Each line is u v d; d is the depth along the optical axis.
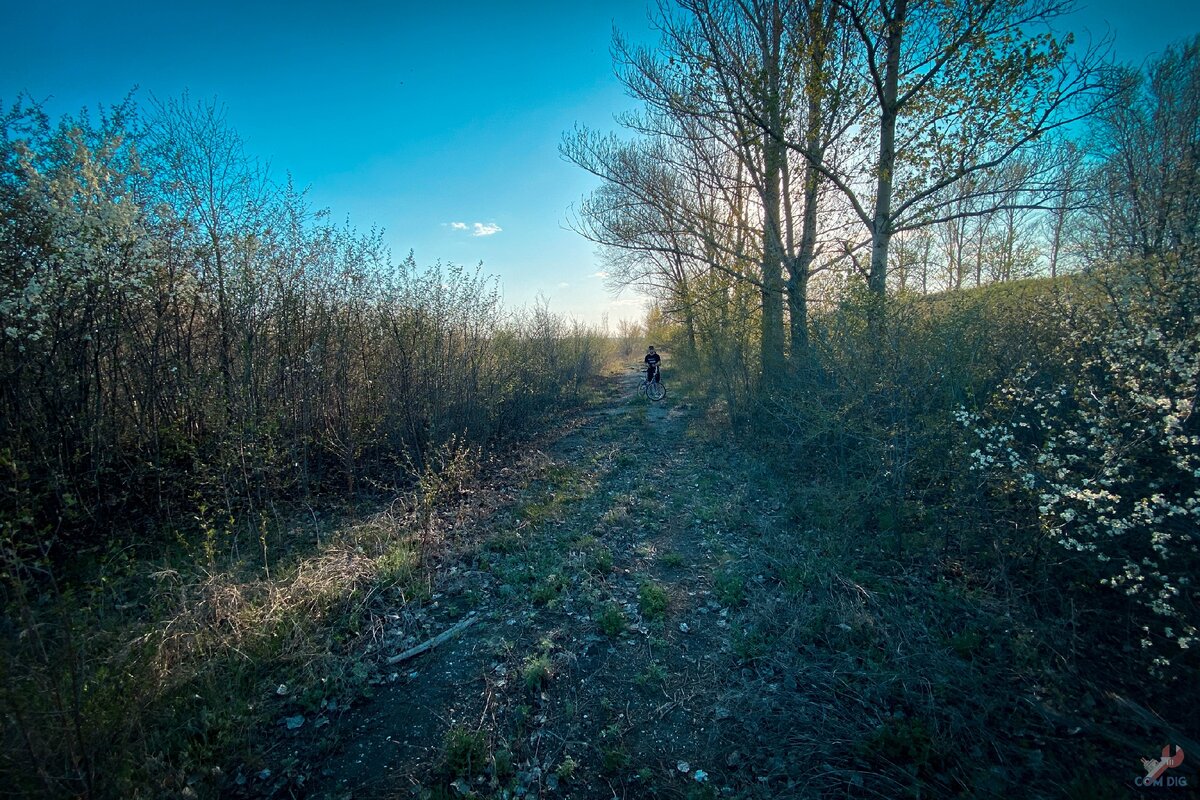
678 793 2.88
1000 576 4.36
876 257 8.88
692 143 12.20
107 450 6.08
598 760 3.12
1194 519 3.43
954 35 7.99
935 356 5.90
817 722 3.24
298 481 7.57
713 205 14.67
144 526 6.20
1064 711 3.11
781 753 3.06
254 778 3.04
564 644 4.17
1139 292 4.81
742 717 3.36
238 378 7.01
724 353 11.34
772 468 8.21
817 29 8.59
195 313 7.09
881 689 3.38
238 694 3.59
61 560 5.31
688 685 3.69
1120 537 3.79
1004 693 3.27
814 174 9.95
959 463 5.00
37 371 5.50
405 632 4.38
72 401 5.71
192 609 4.24
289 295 7.67
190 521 6.39
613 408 16.33
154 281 6.32
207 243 6.80
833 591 4.60
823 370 7.54
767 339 10.61
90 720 2.90
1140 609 3.71
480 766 3.07
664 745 3.21
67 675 3.01
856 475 6.78
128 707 3.11
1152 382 3.79
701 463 9.12
